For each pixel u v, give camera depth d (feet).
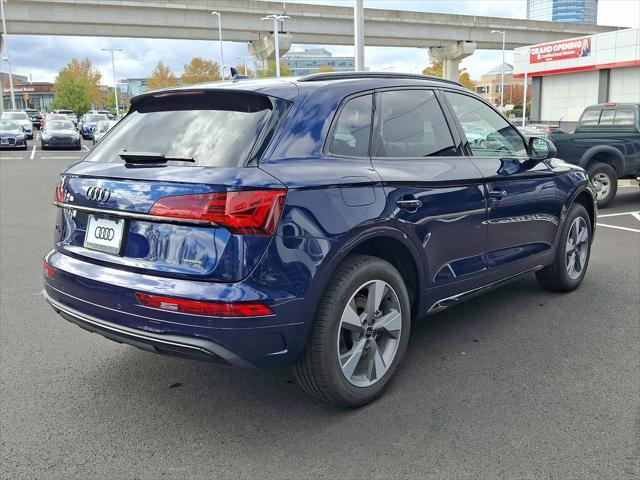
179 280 9.44
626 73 122.11
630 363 13.20
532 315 16.34
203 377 12.85
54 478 9.23
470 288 13.62
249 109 10.61
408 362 13.37
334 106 11.05
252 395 12.00
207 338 9.24
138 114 12.08
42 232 29.35
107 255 10.34
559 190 16.61
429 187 12.01
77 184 10.90
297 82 11.18
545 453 9.75
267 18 152.97
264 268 9.32
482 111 14.85
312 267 9.75
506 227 14.53
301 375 10.60
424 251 12.00
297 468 9.44
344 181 10.37
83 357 13.91
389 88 12.38
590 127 39.11
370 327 11.18
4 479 9.18
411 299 12.51
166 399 11.84
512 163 14.92
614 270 20.95
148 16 157.07
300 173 9.87
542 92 144.56
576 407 11.26
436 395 11.79
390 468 9.40
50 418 11.07
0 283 20.03
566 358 13.50
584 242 18.39
